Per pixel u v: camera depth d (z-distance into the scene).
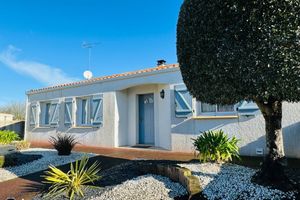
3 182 6.13
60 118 13.84
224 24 3.68
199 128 8.83
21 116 25.36
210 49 3.82
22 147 11.23
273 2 3.31
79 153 9.61
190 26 4.23
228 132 8.24
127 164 7.14
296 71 3.20
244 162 6.62
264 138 7.57
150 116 11.38
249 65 3.42
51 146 12.71
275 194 3.91
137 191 4.66
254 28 3.40
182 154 8.66
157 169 6.04
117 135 11.41
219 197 4.00
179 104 9.33
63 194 4.78
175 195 4.46
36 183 5.88
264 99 3.72
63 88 13.89
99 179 5.63
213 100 4.16
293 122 7.23
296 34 3.21
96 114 12.16
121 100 11.79
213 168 5.59
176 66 9.59
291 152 7.18
